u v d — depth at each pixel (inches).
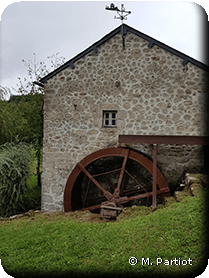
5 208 246.7
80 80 240.1
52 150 243.4
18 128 304.2
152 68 225.5
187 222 136.2
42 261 128.4
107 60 234.4
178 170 224.2
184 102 219.6
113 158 253.1
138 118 228.2
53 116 244.8
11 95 307.7
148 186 240.5
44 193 242.5
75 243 144.6
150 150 230.4
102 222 186.1
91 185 258.1
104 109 235.0
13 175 242.4
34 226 181.9
